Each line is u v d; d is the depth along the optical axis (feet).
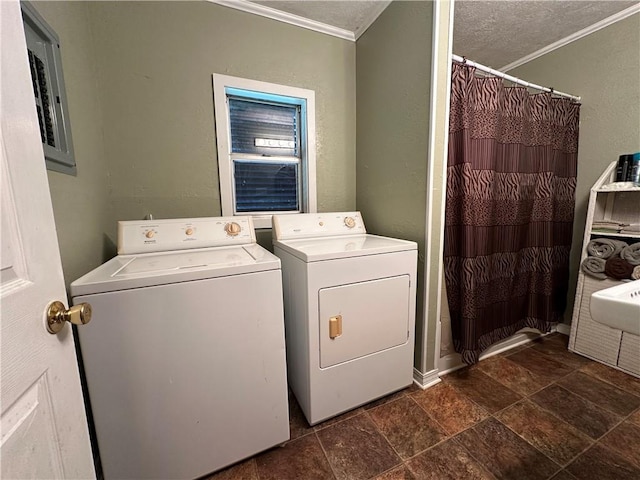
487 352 6.16
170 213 5.54
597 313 2.32
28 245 1.57
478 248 5.09
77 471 1.88
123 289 2.81
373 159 6.32
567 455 3.70
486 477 3.44
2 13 1.48
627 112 5.82
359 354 4.46
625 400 4.71
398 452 3.83
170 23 5.15
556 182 6.41
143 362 2.96
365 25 6.21
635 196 5.92
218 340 3.28
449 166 5.07
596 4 5.45
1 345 1.32
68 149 3.43
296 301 4.39
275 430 3.75
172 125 5.38
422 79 4.74
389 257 4.54
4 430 1.29
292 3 5.59
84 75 4.24
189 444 3.27
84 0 4.43
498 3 5.36
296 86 6.27
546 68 7.04
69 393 1.85
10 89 1.51
